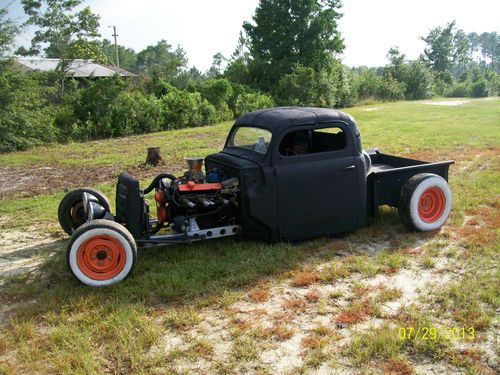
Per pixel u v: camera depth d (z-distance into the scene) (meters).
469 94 57.56
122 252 4.83
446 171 6.54
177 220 5.45
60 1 26.62
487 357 3.54
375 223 6.46
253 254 5.48
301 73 34.84
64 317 4.27
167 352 3.73
